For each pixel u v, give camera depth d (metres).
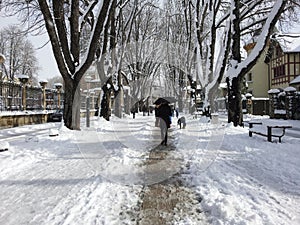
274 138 11.59
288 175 6.09
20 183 5.61
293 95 24.59
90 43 12.80
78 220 3.95
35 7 13.62
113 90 20.09
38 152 8.77
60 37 12.87
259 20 16.66
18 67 53.50
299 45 35.38
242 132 13.70
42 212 4.22
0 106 17.64
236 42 16.23
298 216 4.01
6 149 8.66
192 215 4.12
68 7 14.81
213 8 19.70
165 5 27.00
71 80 13.29
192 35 23.95
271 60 40.75
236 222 3.79
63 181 5.74
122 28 22.02
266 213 4.06
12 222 3.92
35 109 22.41
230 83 16.25
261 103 36.09
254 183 5.52
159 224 3.84
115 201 4.64
